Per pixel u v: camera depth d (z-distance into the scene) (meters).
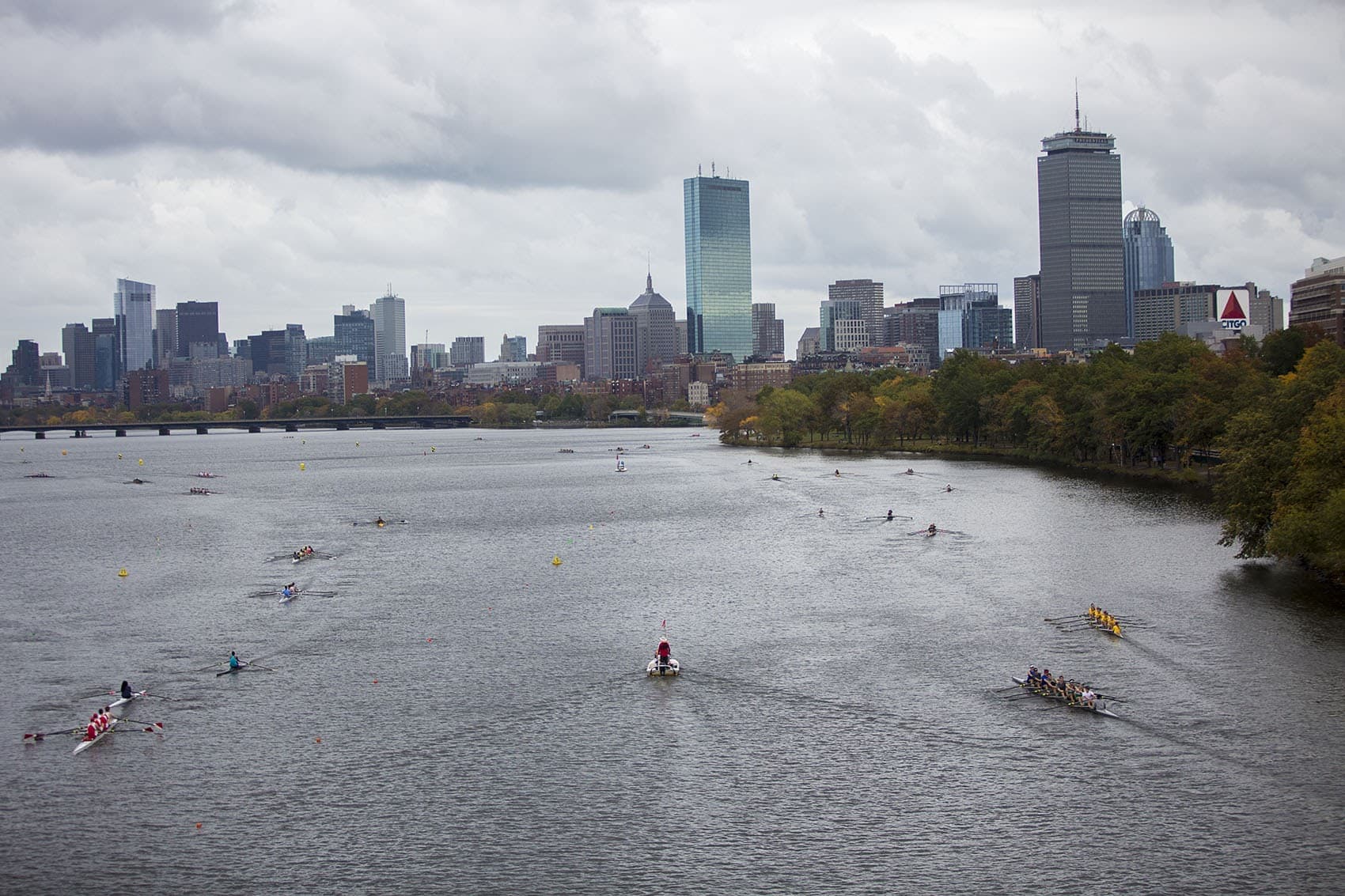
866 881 97.31
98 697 142.12
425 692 142.00
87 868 101.31
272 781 117.06
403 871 100.06
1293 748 119.25
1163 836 103.12
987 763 117.56
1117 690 136.25
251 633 170.38
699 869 99.50
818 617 172.88
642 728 128.50
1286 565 198.25
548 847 103.44
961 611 173.38
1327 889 95.12
